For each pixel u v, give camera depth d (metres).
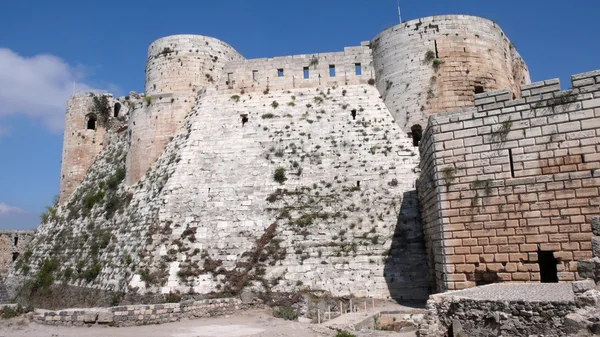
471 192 17.83
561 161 16.55
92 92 50.00
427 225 23.52
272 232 27.52
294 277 25.53
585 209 15.94
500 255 16.97
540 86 17.33
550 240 16.25
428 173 20.62
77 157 47.88
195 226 28.25
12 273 41.16
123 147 44.19
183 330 18.41
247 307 23.91
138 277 26.31
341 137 31.48
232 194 29.62
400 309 22.02
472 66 30.98
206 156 31.69
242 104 34.47
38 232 44.34
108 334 17.31
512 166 17.34
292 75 35.34
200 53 37.75
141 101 36.62
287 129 32.44
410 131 30.81
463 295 13.25
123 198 34.75
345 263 25.75
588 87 16.56
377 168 29.58
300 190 29.38
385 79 33.12
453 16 32.03
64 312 19.17
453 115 18.69
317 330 17.81
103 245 32.28
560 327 10.59
